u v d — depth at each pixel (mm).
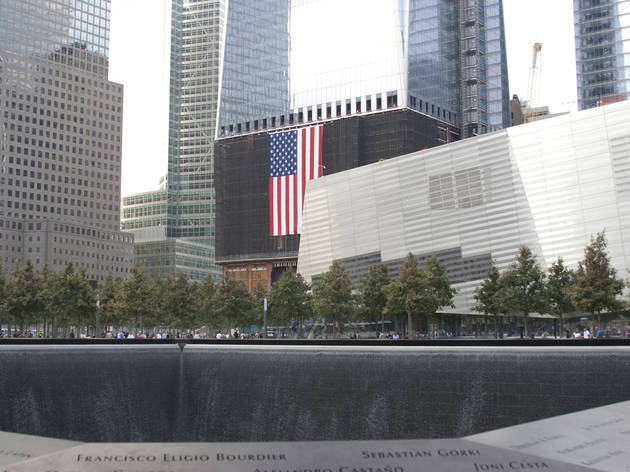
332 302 91875
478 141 100438
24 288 100000
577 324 91000
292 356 47875
